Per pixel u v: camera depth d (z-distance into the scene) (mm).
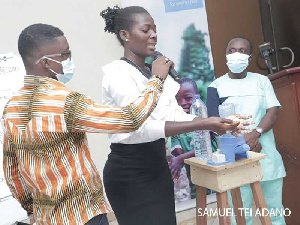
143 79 1410
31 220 1330
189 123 1308
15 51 2574
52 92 1037
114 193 1479
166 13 2828
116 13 1450
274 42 3180
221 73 3279
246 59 1999
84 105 1021
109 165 1489
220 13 3254
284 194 2330
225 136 1555
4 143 1182
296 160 2164
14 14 2559
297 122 2078
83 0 2756
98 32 2818
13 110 1063
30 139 1027
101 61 2848
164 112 1439
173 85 1544
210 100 2109
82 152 1087
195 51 2908
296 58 3268
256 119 2018
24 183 1212
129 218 1471
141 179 1432
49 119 1007
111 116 1022
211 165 1514
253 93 2049
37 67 1098
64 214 1056
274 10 3168
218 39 3254
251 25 3373
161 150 1489
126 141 1398
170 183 1517
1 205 1734
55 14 2682
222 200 1522
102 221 1119
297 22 3246
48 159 1039
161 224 1451
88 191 1076
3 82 1842
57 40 1099
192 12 2900
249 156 1581
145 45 1404
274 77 2150
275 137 2271
